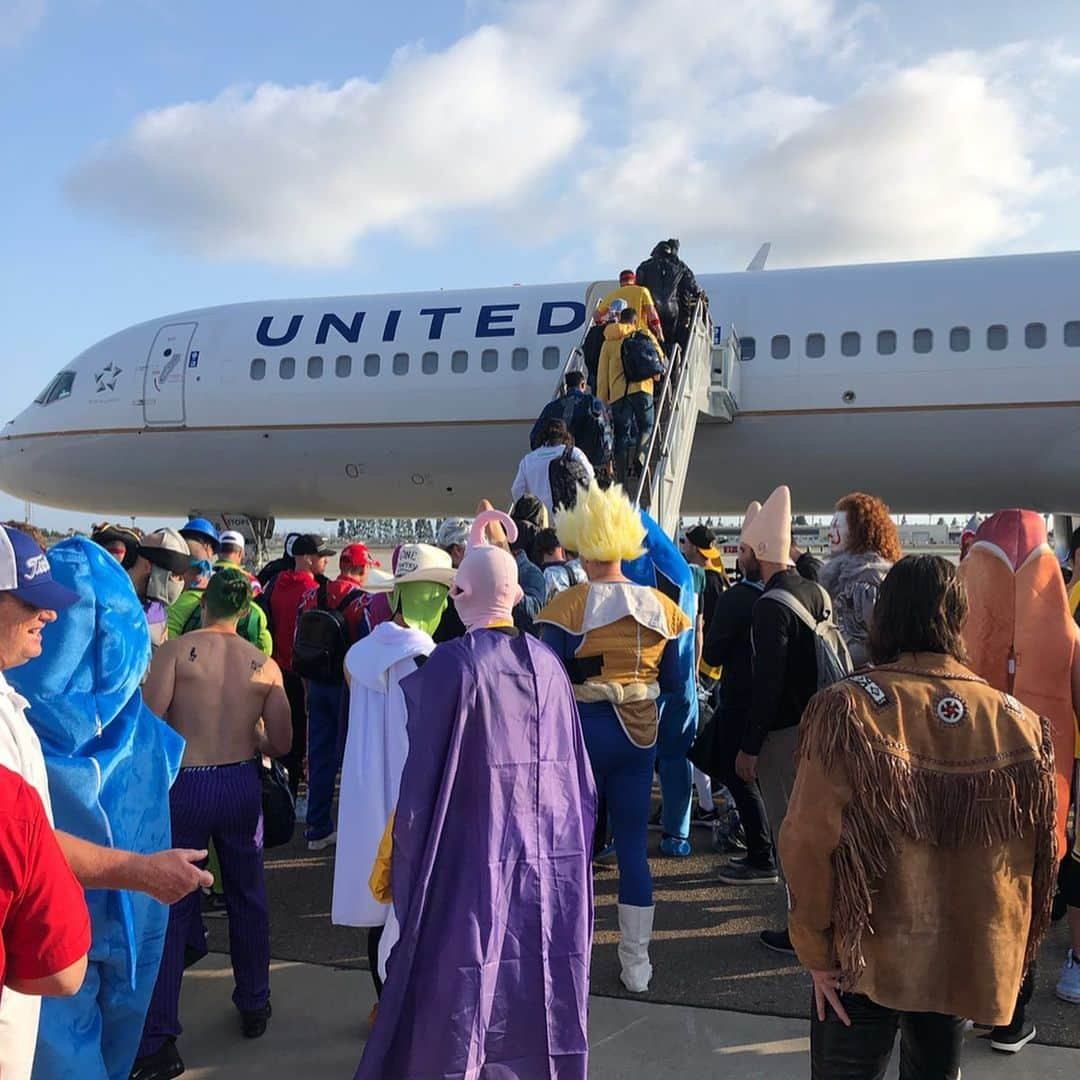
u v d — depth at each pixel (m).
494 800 2.33
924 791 1.89
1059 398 11.06
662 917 4.33
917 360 11.50
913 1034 2.10
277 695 3.37
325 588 5.82
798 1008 3.39
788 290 12.28
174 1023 2.92
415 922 2.27
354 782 3.17
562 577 4.64
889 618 2.06
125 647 2.54
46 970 1.53
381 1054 2.23
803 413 11.85
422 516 15.24
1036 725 1.97
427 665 2.38
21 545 1.99
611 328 8.18
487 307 13.10
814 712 1.98
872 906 1.92
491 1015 2.32
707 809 5.96
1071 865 3.40
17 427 15.44
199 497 14.79
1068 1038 3.18
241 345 13.87
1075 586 4.30
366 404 13.14
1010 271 11.65
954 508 12.92
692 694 5.06
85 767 2.37
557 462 5.69
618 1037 3.19
